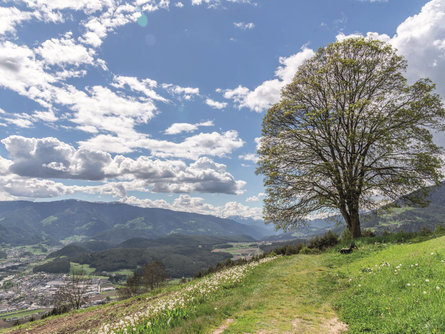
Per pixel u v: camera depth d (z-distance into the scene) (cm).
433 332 512
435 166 2005
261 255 3142
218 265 3166
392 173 2238
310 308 890
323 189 2398
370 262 1415
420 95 2223
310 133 2394
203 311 912
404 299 716
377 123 2211
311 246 2873
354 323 697
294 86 2711
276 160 2533
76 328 1295
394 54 2456
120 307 1641
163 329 781
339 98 2425
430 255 1066
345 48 2527
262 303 971
